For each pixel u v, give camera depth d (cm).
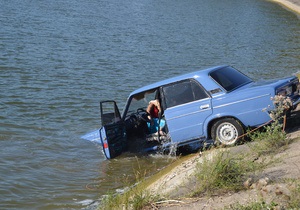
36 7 4128
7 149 1188
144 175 938
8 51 2431
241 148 899
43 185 972
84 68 2245
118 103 1697
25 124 1407
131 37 3288
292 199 607
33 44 2689
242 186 697
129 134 1141
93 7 4650
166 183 832
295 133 930
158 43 3148
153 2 5697
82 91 1836
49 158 1134
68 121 1463
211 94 996
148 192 730
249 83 1047
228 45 3253
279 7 6144
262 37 3675
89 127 1408
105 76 2123
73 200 895
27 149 1195
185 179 785
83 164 1095
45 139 1279
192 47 3094
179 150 1085
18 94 1720
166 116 1025
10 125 1384
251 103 960
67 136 1310
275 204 593
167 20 4378
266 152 831
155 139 1080
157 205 700
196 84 1012
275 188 646
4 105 1581
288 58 2795
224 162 735
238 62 2652
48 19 3641
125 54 2678
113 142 1094
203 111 996
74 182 988
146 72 2281
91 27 3528
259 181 674
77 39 2994
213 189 705
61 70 2158
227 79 1025
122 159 1095
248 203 628
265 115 954
